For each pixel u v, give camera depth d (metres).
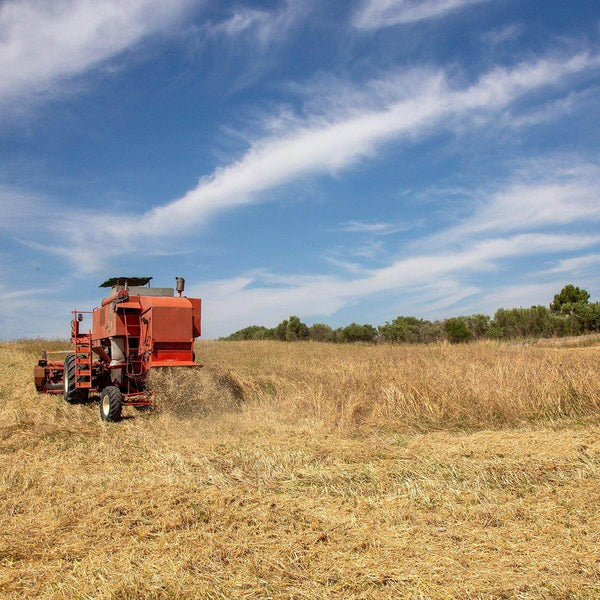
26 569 4.27
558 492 5.82
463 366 14.60
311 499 5.81
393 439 8.76
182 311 11.02
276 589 3.90
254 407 11.62
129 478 6.63
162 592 3.87
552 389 11.02
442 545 4.59
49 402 12.62
